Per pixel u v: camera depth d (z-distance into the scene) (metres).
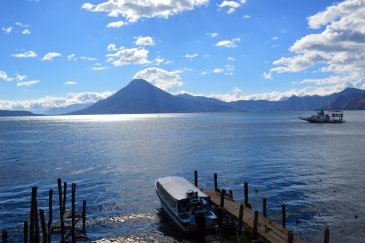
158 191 51.09
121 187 64.81
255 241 35.47
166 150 116.00
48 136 184.12
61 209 38.25
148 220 46.81
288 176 73.50
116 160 96.38
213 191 51.62
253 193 59.94
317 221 46.12
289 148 120.12
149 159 97.44
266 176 73.75
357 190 61.25
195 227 40.66
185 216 42.28
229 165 87.19
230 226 41.97
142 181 69.75
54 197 58.69
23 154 110.69
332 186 64.38
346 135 169.12
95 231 43.06
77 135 189.38
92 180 71.31
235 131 199.88
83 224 42.50
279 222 45.75
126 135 182.75
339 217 47.56
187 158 98.44
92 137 174.00
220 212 42.81
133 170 81.69
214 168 83.31
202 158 98.19
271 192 60.47
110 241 40.28
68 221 44.97
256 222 36.06
